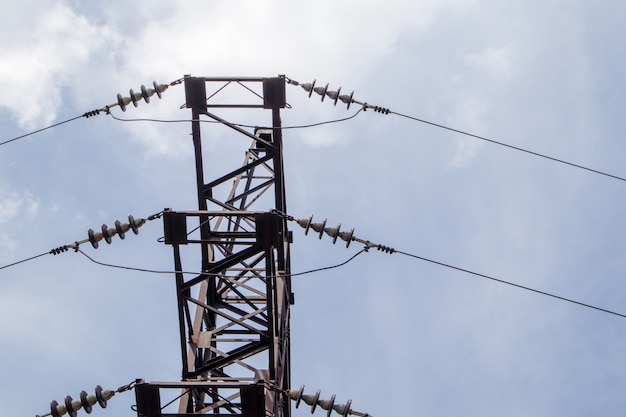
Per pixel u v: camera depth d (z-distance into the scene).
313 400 25.61
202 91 31.00
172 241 28.36
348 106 31.66
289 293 31.44
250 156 33.66
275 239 28.36
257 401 25.98
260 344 28.06
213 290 30.77
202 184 30.86
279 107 31.22
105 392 25.73
